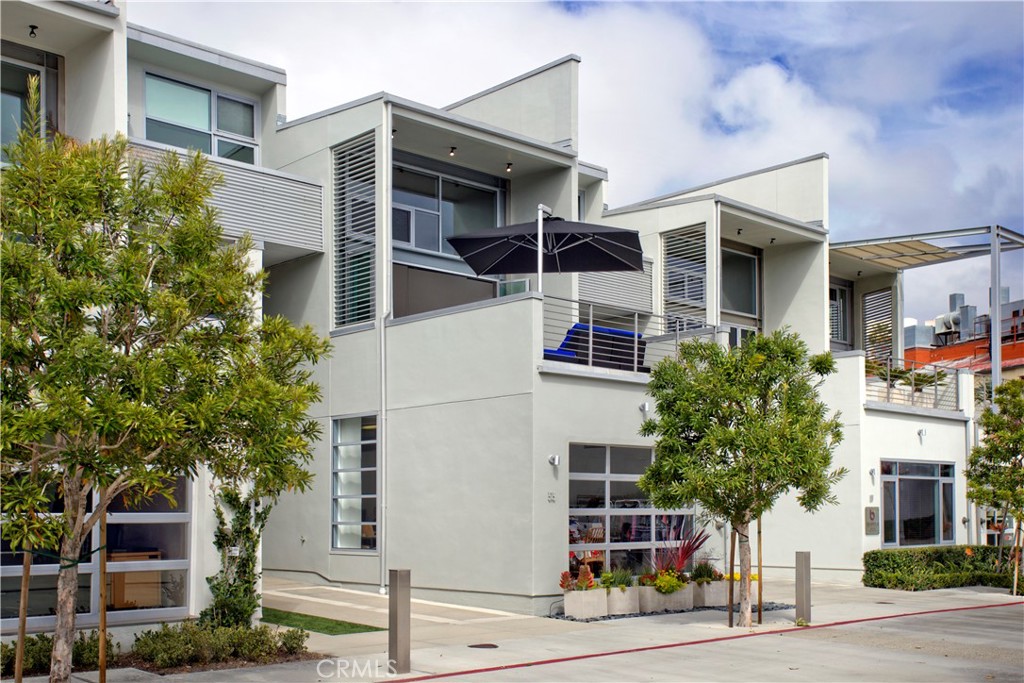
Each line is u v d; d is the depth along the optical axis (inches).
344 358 751.7
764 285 1064.8
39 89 631.2
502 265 752.3
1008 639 543.5
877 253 1093.8
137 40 731.4
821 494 546.0
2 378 311.7
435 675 416.5
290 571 778.8
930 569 858.1
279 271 811.4
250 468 352.8
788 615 633.6
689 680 411.2
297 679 404.2
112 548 504.4
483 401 653.3
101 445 325.1
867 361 1033.5
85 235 331.9
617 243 709.3
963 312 1617.9
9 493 300.4
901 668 446.6
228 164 713.0
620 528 682.8
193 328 359.3
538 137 892.6
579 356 694.5
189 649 437.4
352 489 741.9
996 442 813.2
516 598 618.5
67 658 339.6
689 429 566.9
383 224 727.7
